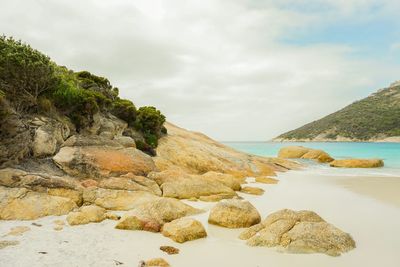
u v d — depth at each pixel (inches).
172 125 2092.8
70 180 765.9
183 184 843.4
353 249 461.4
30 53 1030.4
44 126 933.2
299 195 893.8
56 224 550.6
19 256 405.7
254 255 437.7
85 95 1198.3
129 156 963.3
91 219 574.2
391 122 5339.6
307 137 6535.4
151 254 432.8
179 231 495.2
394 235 529.0
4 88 944.3
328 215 661.9
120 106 1481.3
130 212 569.3
